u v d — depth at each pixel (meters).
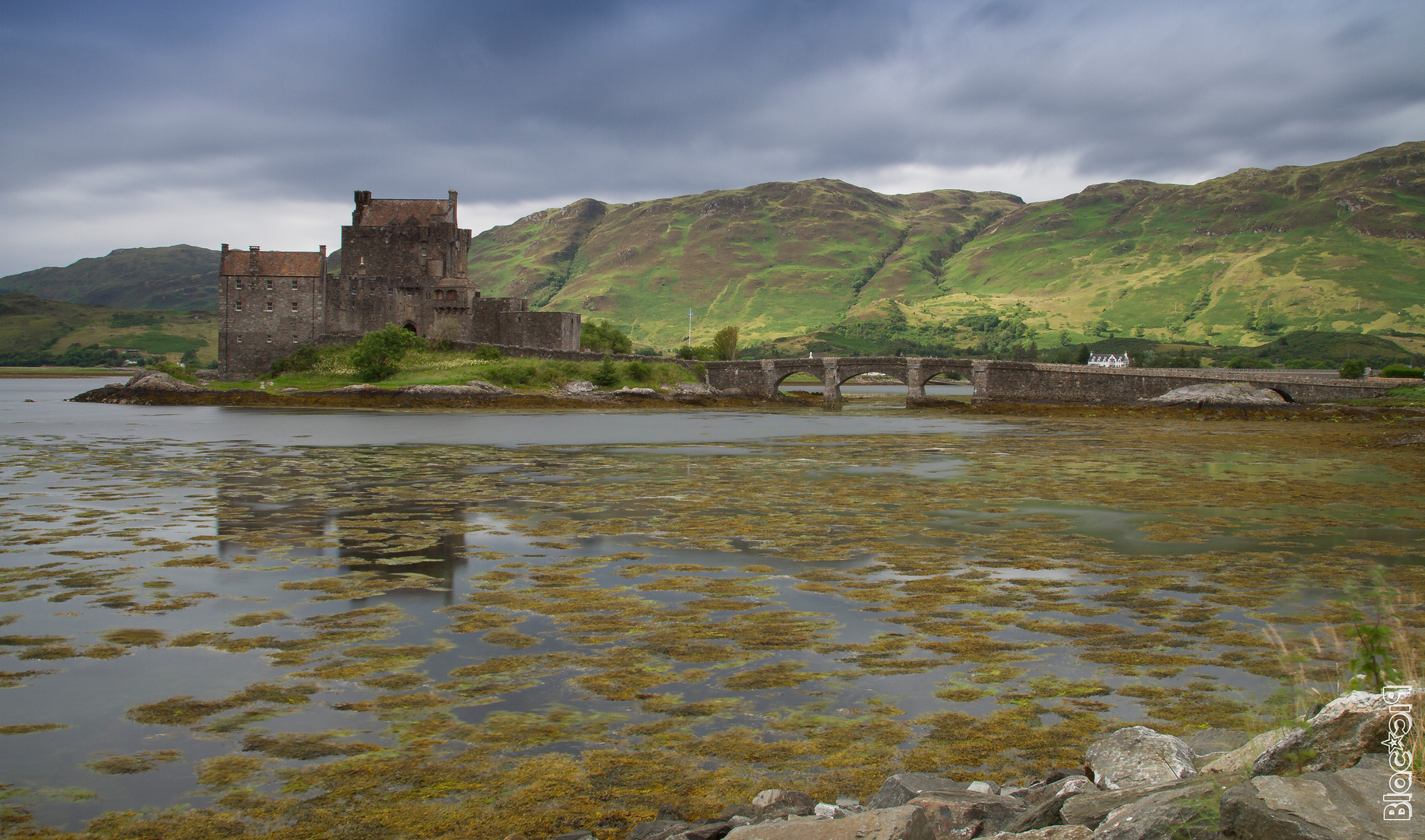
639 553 29.12
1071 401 125.31
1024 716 15.53
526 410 114.00
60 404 116.12
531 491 42.91
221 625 20.94
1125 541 31.30
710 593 24.12
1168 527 33.94
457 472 49.88
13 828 11.92
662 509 37.94
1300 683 16.61
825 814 10.79
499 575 26.05
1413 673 10.83
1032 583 25.34
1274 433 82.25
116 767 13.70
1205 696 16.36
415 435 75.06
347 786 13.07
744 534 32.47
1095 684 17.14
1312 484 46.31
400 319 134.88
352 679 17.47
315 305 130.25
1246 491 43.72
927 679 17.48
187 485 43.62
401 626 20.95
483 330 137.50
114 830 11.87
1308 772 8.81
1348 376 156.00
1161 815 8.30
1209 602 23.23
